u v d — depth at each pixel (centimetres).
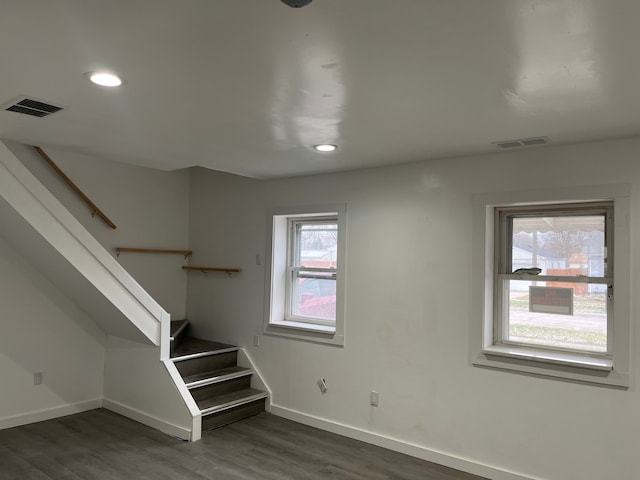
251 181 485
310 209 434
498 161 331
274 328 458
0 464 335
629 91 208
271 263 463
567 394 303
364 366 394
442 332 354
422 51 173
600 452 292
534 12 144
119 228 482
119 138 309
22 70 197
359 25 154
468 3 139
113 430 402
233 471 332
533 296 336
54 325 429
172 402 397
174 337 451
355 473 333
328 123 266
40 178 426
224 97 227
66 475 321
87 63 189
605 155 292
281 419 439
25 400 411
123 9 146
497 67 186
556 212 326
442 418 352
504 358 325
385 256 385
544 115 244
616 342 287
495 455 328
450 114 245
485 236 337
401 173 378
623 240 286
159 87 215
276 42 168
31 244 362
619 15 144
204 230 528
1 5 144
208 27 158
